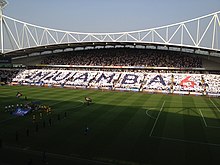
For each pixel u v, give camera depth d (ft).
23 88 293.64
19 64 428.56
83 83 323.16
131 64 361.30
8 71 386.93
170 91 282.15
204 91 273.33
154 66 348.18
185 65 341.82
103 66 365.40
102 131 125.49
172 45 334.44
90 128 130.00
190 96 260.21
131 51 402.31
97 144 107.04
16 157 92.27
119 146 105.19
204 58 351.46
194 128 133.90
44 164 86.99
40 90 276.82
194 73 328.29
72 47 409.49
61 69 385.50
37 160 90.07
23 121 141.79
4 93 246.06
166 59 363.97
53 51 426.92
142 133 123.44
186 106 198.29
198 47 314.76
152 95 258.37
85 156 94.43
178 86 290.56
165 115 163.63
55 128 129.18
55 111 167.22
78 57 405.18
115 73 345.31
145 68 349.82
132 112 170.40
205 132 127.03
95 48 418.72
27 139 111.75
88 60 390.63
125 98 231.71
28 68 407.64
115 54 398.62
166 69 342.03
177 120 150.82
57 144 106.22
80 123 139.44
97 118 151.33
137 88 293.84
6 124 135.33
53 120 144.87
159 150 101.71
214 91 270.26
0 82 345.31
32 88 295.28
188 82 297.33
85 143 107.96
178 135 121.29
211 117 160.56
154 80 311.68
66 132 122.72
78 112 166.09
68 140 111.34
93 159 91.97
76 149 100.99
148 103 207.31
